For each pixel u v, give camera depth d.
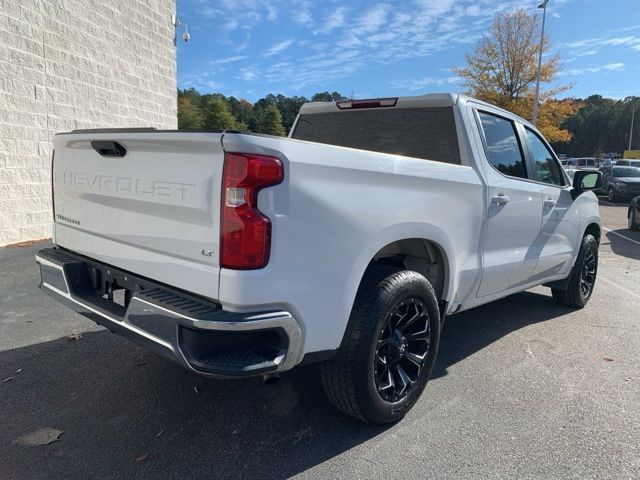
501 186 3.86
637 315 5.46
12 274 6.25
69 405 3.18
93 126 9.77
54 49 8.70
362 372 2.74
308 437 2.88
